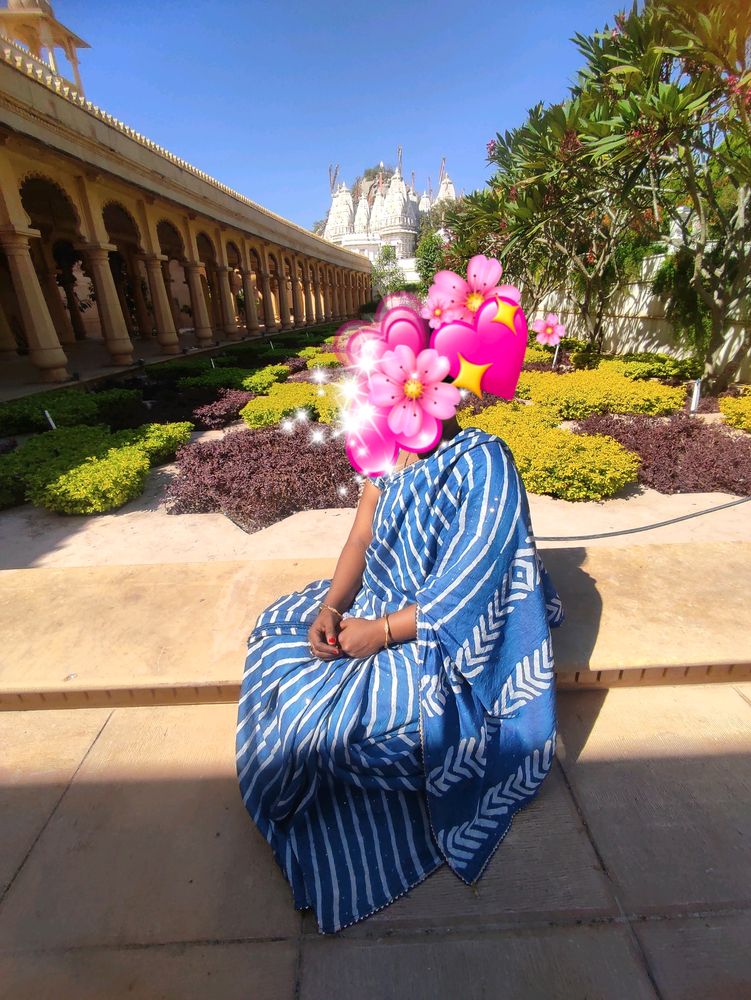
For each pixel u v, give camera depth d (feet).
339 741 4.44
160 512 14.42
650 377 30.91
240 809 5.01
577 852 4.54
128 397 28.09
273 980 3.77
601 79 26.53
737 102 20.15
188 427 20.63
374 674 4.65
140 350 56.85
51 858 4.62
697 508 13.51
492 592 4.24
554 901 4.19
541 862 4.47
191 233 54.08
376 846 4.49
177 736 5.83
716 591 7.34
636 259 39.19
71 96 33.63
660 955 3.83
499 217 34.53
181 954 3.92
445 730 4.45
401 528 4.44
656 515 13.15
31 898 4.32
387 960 3.85
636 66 23.82
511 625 4.57
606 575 7.75
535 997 3.62
